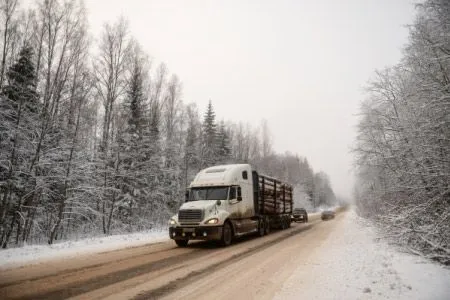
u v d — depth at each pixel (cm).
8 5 1653
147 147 2428
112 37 2392
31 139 1537
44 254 1027
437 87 927
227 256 1054
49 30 1706
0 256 959
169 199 2805
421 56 1048
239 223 1495
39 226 1706
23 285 654
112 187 2022
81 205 1814
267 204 1969
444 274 707
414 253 1011
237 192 1483
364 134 1712
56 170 1592
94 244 1319
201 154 3366
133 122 2397
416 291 582
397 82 1504
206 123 4328
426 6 915
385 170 1551
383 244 1242
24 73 1585
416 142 1077
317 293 594
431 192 1028
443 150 970
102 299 568
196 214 1280
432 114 970
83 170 1734
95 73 2311
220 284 677
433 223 988
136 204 2288
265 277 739
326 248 1223
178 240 1345
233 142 5850
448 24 887
